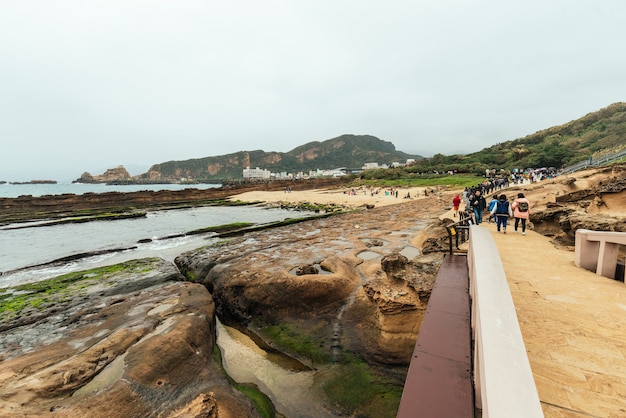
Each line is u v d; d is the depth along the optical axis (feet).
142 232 97.81
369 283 31.83
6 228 103.65
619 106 340.80
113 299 36.50
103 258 65.77
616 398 8.51
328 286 34.73
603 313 13.70
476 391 9.16
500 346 6.48
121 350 24.48
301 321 32.53
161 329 27.73
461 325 13.10
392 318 26.89
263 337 32.01
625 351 10.71
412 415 9.13
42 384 20.08
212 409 18.86
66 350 25.03
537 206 57.52
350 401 22.12
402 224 79.00
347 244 58.29
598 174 81.10
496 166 269.64
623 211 34.50
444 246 39.40
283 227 92.02
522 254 24.99
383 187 251.19
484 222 47.29
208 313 32.27
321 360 26.99
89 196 184.03
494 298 8.40
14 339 27.78
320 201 176.45
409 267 31.48
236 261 47.78
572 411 8.17
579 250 20.92
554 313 13.82
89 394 19.89
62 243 81.87
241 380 25.16
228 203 195.72
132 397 19.74
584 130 335.26
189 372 23.18
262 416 20.89
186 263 53.47
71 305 35.99
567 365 10.05
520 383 5.51
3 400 18.79
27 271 56.95
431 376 10.49
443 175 266.98
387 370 24.76
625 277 17.29
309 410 21.71
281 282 35.88
